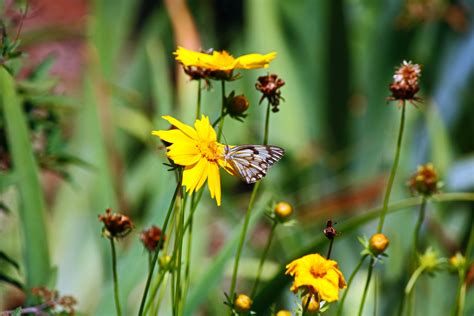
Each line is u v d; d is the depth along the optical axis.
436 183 1.39
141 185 2.14
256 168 1.25
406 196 1.89
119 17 2.23
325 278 1.23
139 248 1.48
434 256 1.40
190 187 1.23
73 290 1.87
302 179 2.25
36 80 1.50
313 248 1.43
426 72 2.18
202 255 1.81
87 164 1.54
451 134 2.13
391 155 2.01
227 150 1.24
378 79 2.28
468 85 2.11
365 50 2.32
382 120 2.27
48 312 1.40
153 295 1.30
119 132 2.26
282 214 1.35
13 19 1.46
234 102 1.29
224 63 1.30
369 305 1.71
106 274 1.70
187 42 2.04
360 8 2.30
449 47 2.15
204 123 1.25
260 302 1.40
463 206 1.93
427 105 2.11
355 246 1.90
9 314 1.36
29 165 1.46
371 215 1.49
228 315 1.32
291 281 1.41
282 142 2.32
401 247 1.80
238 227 1.49
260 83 1.30
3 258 1.46
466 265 1.39
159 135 1.24
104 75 2.22
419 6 2.17
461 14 2.12
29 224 1.46
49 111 1.52
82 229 1.93
